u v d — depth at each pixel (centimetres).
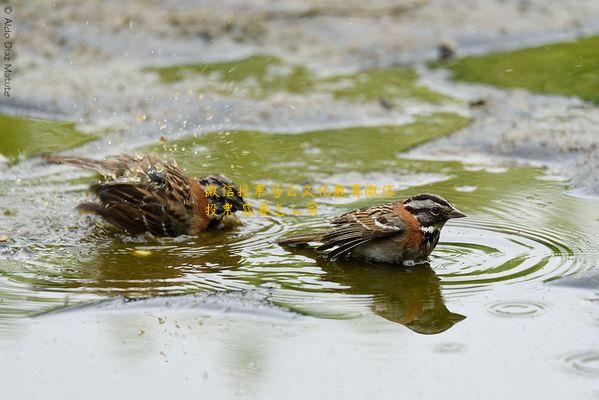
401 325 1057
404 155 1688
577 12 2523
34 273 1190
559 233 1316
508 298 1117
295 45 2280
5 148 1697
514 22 2439
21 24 2231
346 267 1239
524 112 1881
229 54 2219
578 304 1096
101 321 1059
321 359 988
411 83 2103
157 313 1078
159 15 2352
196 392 932
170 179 1336
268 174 1582
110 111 1853
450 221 1373
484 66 2202
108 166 1380
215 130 1783
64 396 924
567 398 914
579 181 1537
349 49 2269
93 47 2169
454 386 940
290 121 1842
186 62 2164
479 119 1855
